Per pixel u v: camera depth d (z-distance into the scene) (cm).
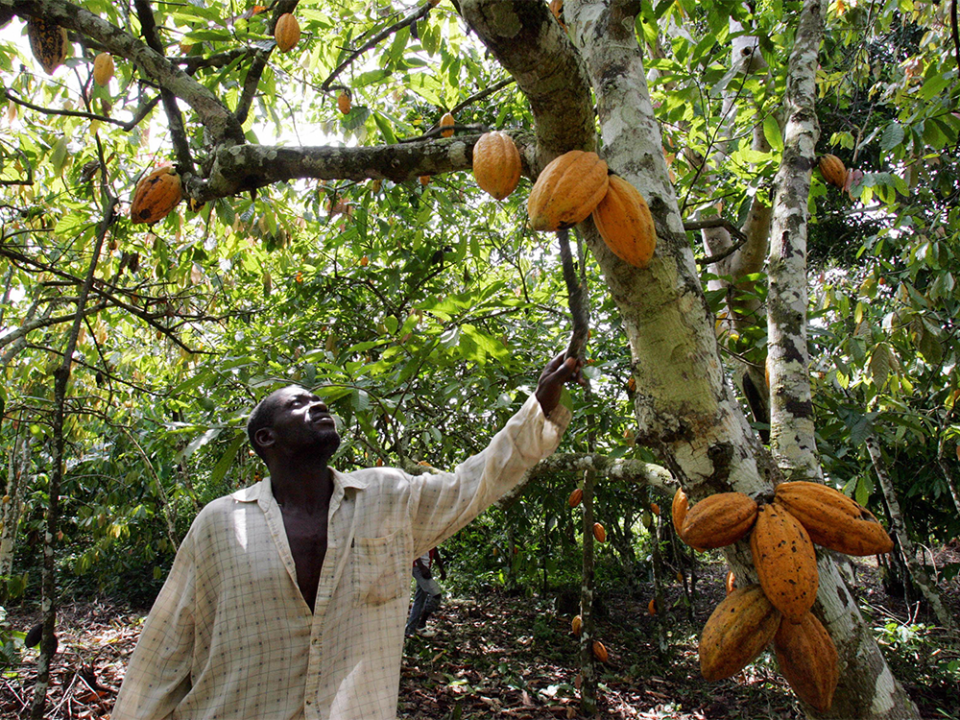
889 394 417
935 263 412
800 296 198
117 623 696
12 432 562
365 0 407
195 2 324
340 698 155
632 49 163
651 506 604
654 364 139
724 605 127
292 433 173
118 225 412
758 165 378
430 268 478
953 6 250
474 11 115
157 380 639
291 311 543
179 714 158
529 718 451
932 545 759
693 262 145
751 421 336
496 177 150
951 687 465
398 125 390
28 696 444
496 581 803
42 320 389
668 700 485
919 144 349
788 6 432
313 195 509
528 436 175
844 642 128
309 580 165
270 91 372
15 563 800
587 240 146
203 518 168
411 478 185
